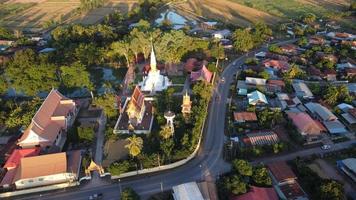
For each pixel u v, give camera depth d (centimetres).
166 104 14488
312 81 17238
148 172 11250
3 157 12050
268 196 9731
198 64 18400
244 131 13100
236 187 9881
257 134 12550
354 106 14888
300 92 15700
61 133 12988
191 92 16012
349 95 15450
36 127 12156
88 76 15838
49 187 10725
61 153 11025
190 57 19988
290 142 12556
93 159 11812
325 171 11150
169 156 11544
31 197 10500
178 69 18662
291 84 16525
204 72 16725
